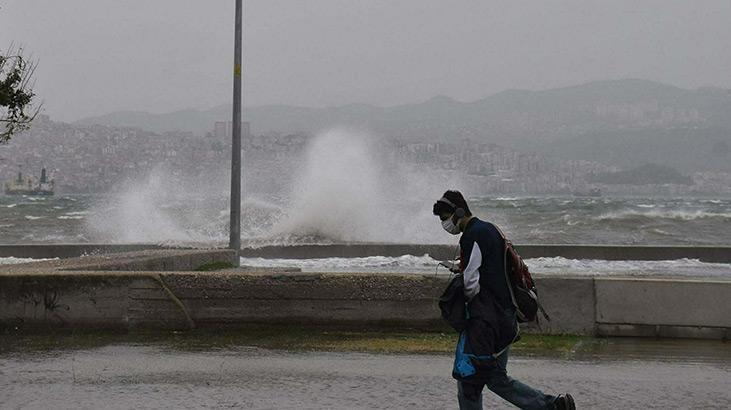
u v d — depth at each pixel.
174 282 11.44
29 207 110.06
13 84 13.46
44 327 11.42
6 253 28.39
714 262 27.78
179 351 10.28
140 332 11.38
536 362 9.76
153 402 7.87
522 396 6.67
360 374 9.11
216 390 8.37
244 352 10.23
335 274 11.36
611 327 11.02
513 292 6.62
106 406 7.71
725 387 8.56
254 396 8.12
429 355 10.09
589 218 61.47
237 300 11.36
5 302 11.47
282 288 11.34
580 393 8.32
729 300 10.70
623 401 8.01
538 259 27.80
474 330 6.48
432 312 11.16
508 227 53.72
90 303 11.42
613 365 9.59
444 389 8.44
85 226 51.78
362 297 11.26
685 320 10.78
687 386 8.61
